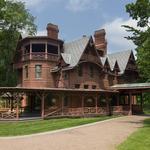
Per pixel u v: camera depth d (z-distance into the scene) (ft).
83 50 152.25
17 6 189.16
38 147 59.41
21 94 128.16
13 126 96.78
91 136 74.43
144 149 57.11
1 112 121.70
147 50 103.96
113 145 61.72
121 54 187.11
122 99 174.19
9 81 183.42
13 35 185.16
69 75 148.87
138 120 118.52
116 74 174.50
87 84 157.38
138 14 104.32
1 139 70.38
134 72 185.16
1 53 182.70
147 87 141.90
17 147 59.36
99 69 164.04
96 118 128.47
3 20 172.35
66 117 131.85
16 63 165.99
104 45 182.60
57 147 59.52
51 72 152.46
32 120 116.16
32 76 150.71
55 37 158.51
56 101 148.87
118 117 135.13
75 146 60.59
